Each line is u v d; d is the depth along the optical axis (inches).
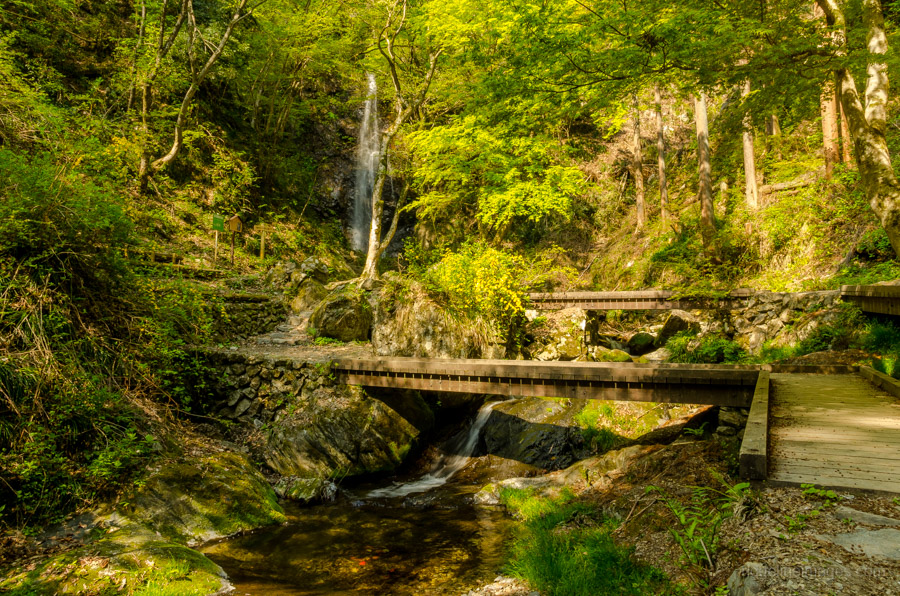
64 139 357.7
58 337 262.8
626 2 292.5
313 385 379.2
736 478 185.3
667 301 580.7
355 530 263.9
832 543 111.3
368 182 1015.6
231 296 495.8
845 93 343.0
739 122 392.2
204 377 375.2
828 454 164.6
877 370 299.7
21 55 529.7
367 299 527.8
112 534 219.6
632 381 307.3
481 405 446.3
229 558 228.1
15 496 220.1
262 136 855.7
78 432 251.6
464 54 340.8
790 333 444.1
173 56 710.5
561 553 179.5
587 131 1038.4
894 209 323.0
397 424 378.9
